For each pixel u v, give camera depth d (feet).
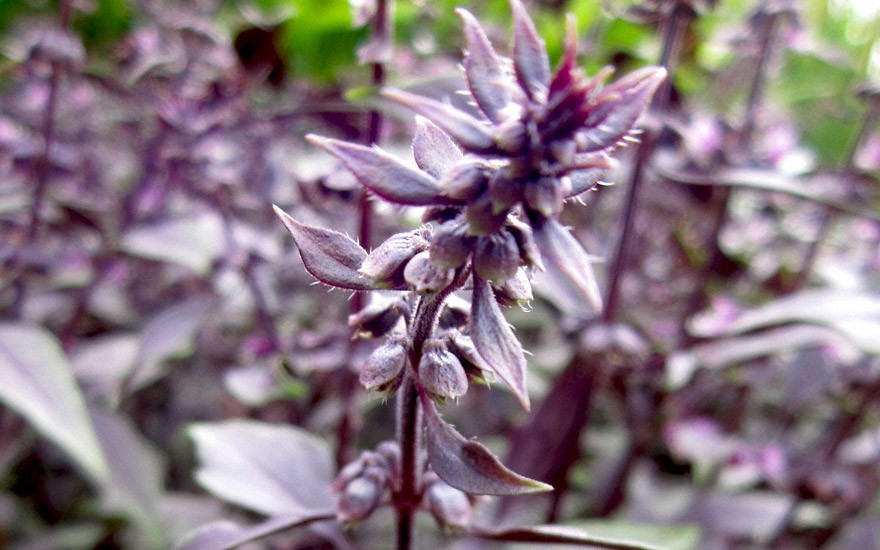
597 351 0.59
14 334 0.49
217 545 0.39
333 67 0.97
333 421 0.71
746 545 0.74
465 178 0.29
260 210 0.72
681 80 0.87
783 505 0.73
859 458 0.74
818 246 0.82
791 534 0.78
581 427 0.63
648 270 0.98
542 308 0.67
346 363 0.54
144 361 0.60
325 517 0.39
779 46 0.77
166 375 0.85
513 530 0.37
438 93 0.49
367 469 0.38
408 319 0.36
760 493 0.82
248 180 0.76
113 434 0.64
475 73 0.30
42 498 0.83
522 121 0.29
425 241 0.32
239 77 0.75
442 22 1.00
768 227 0.96
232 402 0.76
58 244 0.78
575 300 0.61
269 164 0.72
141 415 0.87
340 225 0.58
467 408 0.83
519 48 0.29
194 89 0.75
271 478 0.47
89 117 0.94
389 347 0.33
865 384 0.71
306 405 0.68
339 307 0.65
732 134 0.71
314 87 0.99
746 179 0.58
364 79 0.93
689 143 0.61
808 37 0.75
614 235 0.71
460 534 0.38
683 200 0.74
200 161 0.70
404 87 0.49
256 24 0.72
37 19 1.07
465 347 0.33
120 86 0.83
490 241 0.30
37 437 0.76
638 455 0.77
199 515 0.72
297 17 0.91
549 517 0.65
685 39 0.78
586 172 0.31
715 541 0.70
